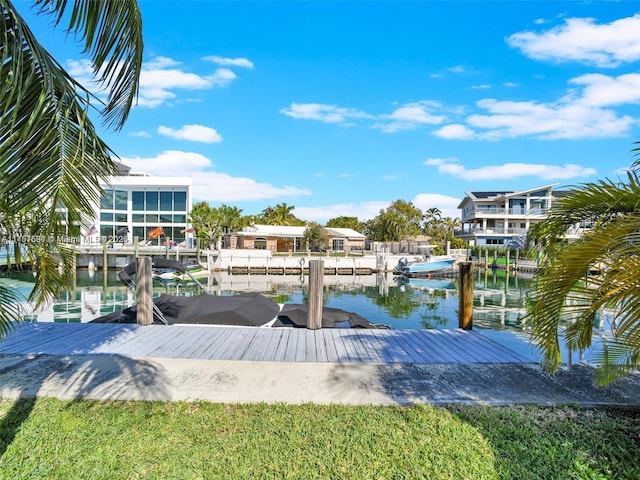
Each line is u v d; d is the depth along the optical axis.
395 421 3.20
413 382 4.07
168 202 35.56
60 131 2.36
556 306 2.73
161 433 3.00
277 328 6.26
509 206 41.56
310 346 5.27
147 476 2.48
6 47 2.09
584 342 2.78
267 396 3.69
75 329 6.02
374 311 14.39
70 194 2.45
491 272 31.72
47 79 2.20
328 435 2.98
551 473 2.50
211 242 36.97
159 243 32.34
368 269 31.86
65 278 3.74
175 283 21.50
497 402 3.60
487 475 2.48
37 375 4.12
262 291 19.81
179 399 3.60
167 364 4.50
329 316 7.29
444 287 22.52
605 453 2.74
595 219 2.94
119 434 2.99
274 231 40.50
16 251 3.24
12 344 5.18
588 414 3.37
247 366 4.46
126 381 3.99
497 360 4.78
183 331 5.95
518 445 2.83
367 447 2.81
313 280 6.23
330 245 42.09
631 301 2.10
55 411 3.34
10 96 1.96
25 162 2.25
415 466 2.59
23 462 2.62
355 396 3.71
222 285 22.20
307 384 3.99
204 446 2.82
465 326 6.30
